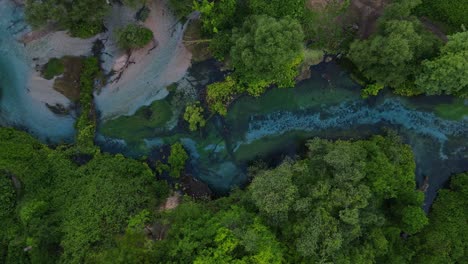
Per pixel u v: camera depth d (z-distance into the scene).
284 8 26.72
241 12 27.89
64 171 28.53
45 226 25.70
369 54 25.14
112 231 26.08
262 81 28.41
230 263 22.41
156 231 25.78
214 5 27.48
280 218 23.77
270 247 22.92
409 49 24.41
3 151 27.48
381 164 25.80
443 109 29.59
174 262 22.83
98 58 29.86
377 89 28.80
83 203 27.11
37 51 29.58
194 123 29.39
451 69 23.92
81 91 29.89
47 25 28.95
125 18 29.39
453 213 27.64
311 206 23.64
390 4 26.02
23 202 27.16
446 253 25.62
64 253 25.50
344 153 24.52
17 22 29.53
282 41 23.62
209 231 23.56
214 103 29.62
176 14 29.03
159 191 28.81
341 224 23.30
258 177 24.89
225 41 27.53
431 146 29.94
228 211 25.58
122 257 22.44
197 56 29.48
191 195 29.83
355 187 23.89
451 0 27.69
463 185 28.66
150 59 29.75
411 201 26.61
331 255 22.73
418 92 28.75
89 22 28.42
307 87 29.75
